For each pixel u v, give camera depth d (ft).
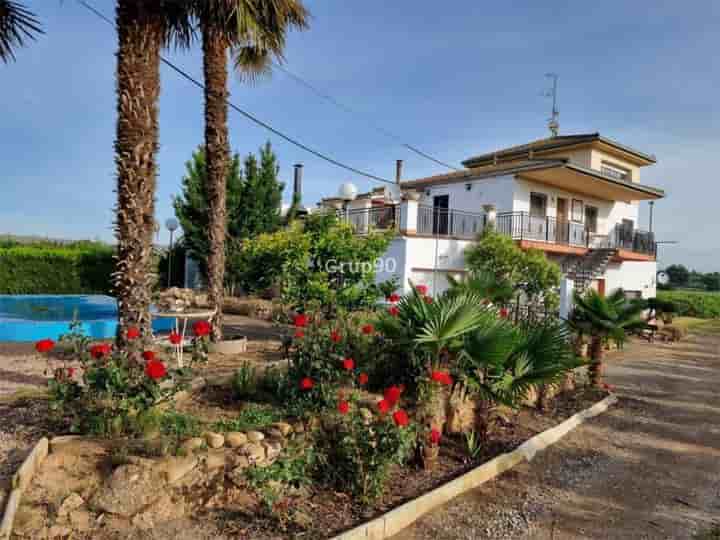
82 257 68.64
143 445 12.76
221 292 27.76
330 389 16.88
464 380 19.07
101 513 11.55
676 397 30.89
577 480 17.37
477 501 15.19
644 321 29.43
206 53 27.53
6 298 60.08
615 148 77.51
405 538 12.80
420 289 21.22
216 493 12.75
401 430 14.38
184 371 14.75
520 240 58.65
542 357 19.01
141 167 18.53
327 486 14.40
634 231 83.46
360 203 62.80
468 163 89.45
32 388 18.81
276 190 67.10
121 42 18.35
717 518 14.89
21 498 11.43
